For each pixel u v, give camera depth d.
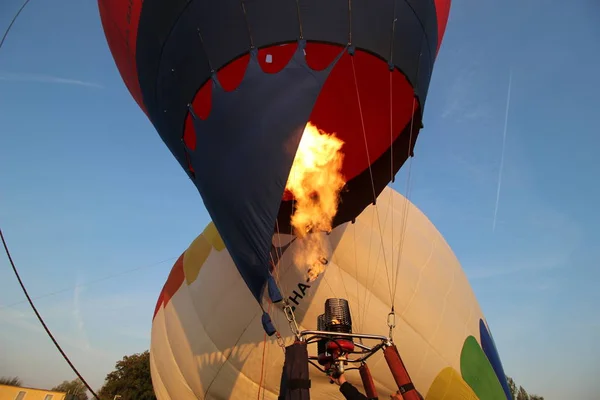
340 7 4.40
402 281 8.05
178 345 8.72
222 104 4.12
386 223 8.60
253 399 7.58
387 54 4.61
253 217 3.64
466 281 9.80
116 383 34.97
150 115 5.66
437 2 5.56
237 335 7.84
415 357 7.66
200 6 4.55
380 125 6.00
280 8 4.32
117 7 5.36
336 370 3.15
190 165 4.79
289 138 3.73
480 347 8.79
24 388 31.20
